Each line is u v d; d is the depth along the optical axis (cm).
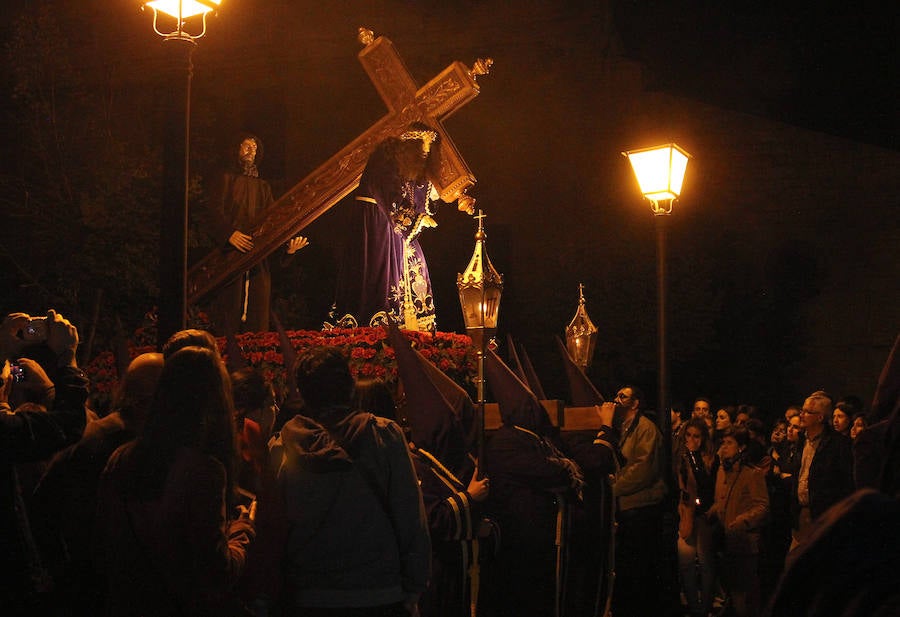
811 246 2128
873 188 2109
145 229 1727
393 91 864
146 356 424
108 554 354
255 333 777
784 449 1210
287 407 523
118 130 2169
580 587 711
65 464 412
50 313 443
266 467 394
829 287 2120
